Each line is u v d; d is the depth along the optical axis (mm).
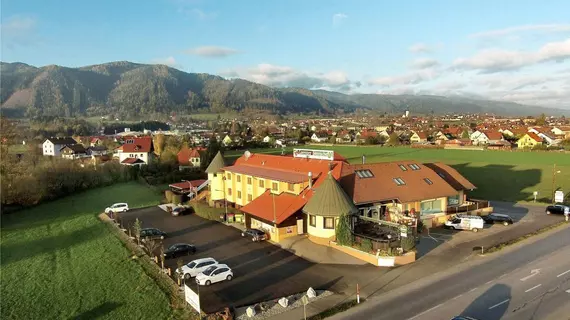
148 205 70562
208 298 29938
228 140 182625
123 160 122750
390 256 35031
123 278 35031
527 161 109750
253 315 26453
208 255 40812
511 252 37531
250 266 36781
